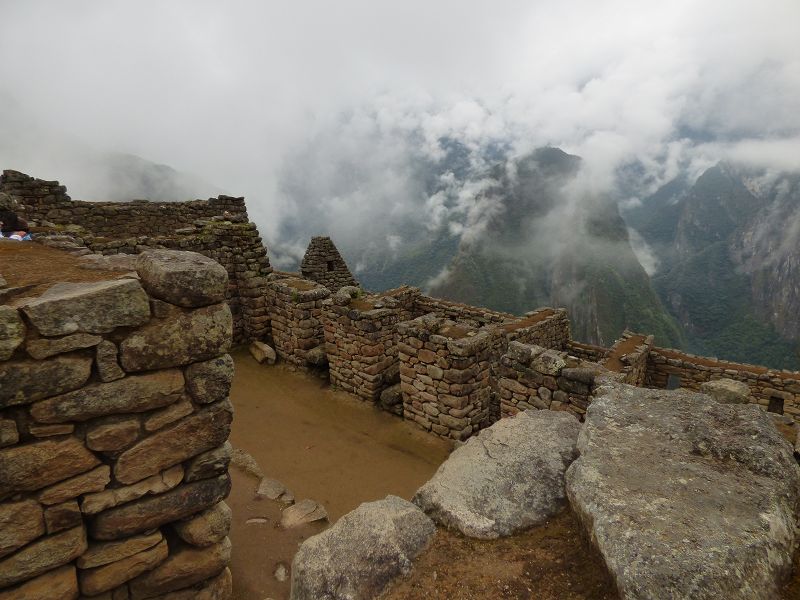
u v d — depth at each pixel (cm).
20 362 302
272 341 1488
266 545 587
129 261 500
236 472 752
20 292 349
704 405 332
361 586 245
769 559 202
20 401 303
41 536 331
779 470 262
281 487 716
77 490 338
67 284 377
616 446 297
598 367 778
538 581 246
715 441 290
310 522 637
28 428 313
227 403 407
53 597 342
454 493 314
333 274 2361
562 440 351
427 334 973
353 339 1158
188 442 386
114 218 1582
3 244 636
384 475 852
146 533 383
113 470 354
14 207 1077
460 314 1973
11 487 310
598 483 262
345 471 860
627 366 1484
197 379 382
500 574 254
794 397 1477
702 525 220
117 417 349
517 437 361
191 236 1363
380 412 1102
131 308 337
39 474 320
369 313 1102
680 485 253
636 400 352
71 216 1494
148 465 368
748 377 1559
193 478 396
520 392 860
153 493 376
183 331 366
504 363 880
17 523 317
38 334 305
